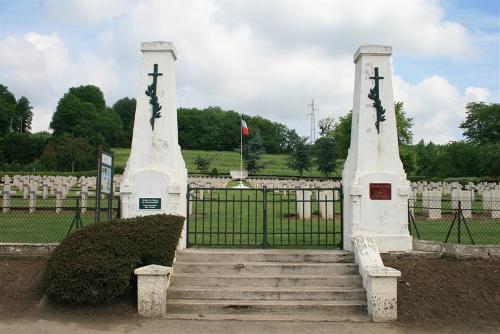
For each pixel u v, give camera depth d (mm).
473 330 8109
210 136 118938
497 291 9336
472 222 18344
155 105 11023
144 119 11023
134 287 8945
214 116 127125
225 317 8398
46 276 8469
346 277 9445
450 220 18969
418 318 8508
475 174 59594
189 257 10242
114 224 9234
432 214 19531
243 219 18391
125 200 10758
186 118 121188
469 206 20594
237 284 9414
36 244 10578
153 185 10758
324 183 40438
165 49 11094
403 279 9648
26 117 108562
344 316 8609
